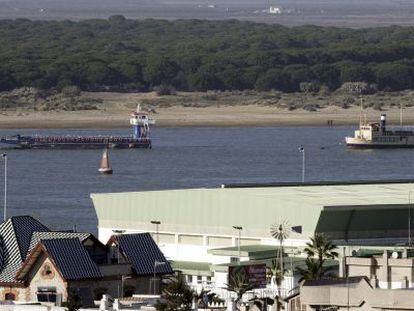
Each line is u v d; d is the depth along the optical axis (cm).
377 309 16762
